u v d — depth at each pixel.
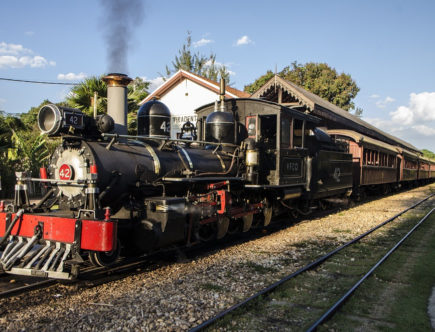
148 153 6.37
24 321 3.89
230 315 4.05
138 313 4.14
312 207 11.50
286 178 8.99
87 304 4.37
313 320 4.11
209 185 7.32
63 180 5.30
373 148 17.02
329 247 7.60
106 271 5.65
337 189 12.69
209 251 7.07
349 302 4.61
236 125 8.15
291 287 5.12
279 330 3.86
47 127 5.29
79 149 5.41
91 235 4.77
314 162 10.76
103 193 5.36
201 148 8.09
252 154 7.89
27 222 5.22
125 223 5.84
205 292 4.85
